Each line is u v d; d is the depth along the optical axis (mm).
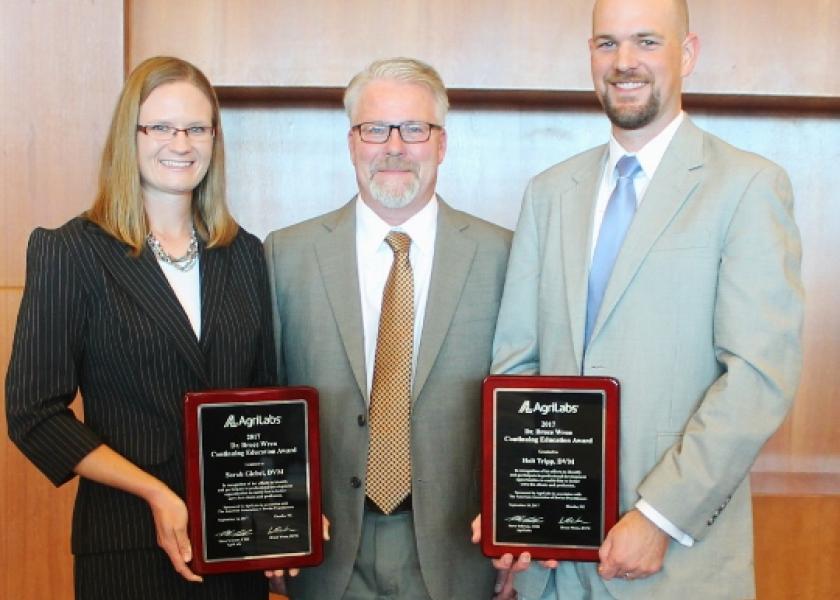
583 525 1866
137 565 1877
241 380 1983
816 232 3365
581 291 1946
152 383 1879
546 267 2031
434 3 3031
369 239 2186
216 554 1869
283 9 3023
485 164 3320
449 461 2094
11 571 3020
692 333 1846
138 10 3014
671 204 1884
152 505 1817
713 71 3066
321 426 2119
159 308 1880
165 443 1889
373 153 2123
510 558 1903
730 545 1870
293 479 1908
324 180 3314
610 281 1887
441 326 2109
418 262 2180
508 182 3324
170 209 1979
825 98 3094
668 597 1834
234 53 3027
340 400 2102
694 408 1854
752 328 1780
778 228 1820
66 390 1852
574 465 1865
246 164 3305
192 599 1926
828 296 3369
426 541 2057
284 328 2213
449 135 3312
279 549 1906
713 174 1882
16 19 2936
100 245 1884
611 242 1943
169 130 1910
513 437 1888
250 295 2064
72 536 1914
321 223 2250
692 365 1849
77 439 1816
